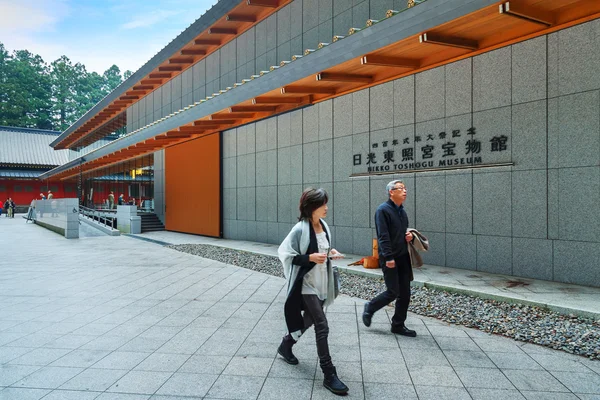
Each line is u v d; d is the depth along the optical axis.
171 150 20.61
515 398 3.07
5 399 3.10
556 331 4.47
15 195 47.97
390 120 9.43
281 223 13.14
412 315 5.33
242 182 15.13
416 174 8.86
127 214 19.83
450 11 6.12
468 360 3.81
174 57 19.25
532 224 7.00
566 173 6.58
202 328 4.90
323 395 3.16
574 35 6.46
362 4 10.49
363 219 10.11
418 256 4.43
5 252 12.40
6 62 70.31
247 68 15.54
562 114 6.61
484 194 7.67
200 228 17.86
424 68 8.66
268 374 3.56
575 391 3.17
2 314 5.54
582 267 6.40
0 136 54.03
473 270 7.84
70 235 17.17
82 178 35.06
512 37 7.20
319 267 3.52
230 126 15.75
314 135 11.65
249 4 13.48
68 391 3.24
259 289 7.04
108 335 4.66
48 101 70.56
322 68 8.73
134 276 8.29
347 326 4.87
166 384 3.37
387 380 3.40
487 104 7.61
